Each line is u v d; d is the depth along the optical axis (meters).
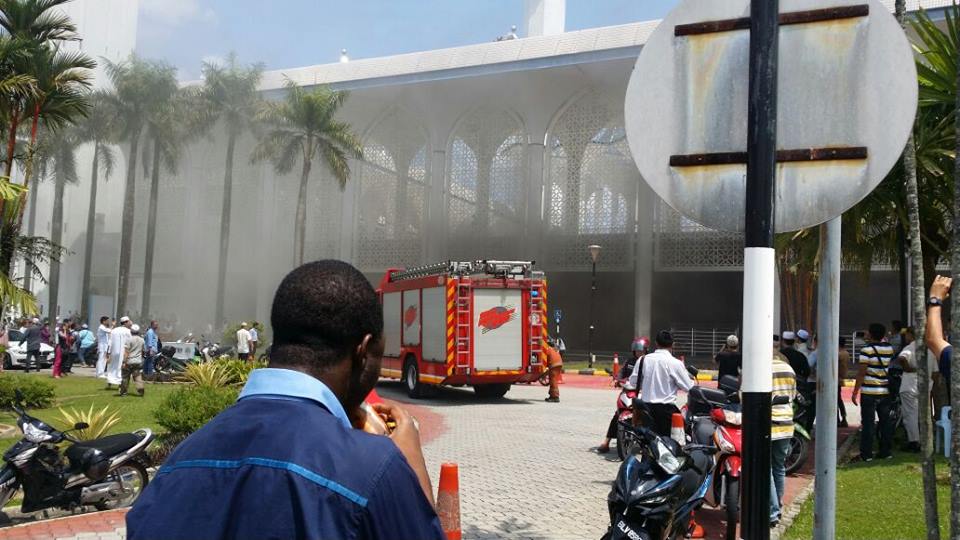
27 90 14.95
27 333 25.62
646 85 2.75
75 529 6.66
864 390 10.64
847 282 45.94
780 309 26.73
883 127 2.47
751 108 2.54
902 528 6.67
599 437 12.66
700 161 2.66
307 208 47.94
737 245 37.50
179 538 1.30
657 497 5.46
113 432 11.69
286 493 1.30
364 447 1.39
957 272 2.65
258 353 32.16
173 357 24.45
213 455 1.38
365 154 46.47
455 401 18.50
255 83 40.69
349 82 42.78
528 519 7.20
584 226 40.66
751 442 2.40
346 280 1.62
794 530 6.86
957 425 2.62
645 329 38.75
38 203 53.06
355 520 1.30
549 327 53.44
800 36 2.58
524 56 38.88
